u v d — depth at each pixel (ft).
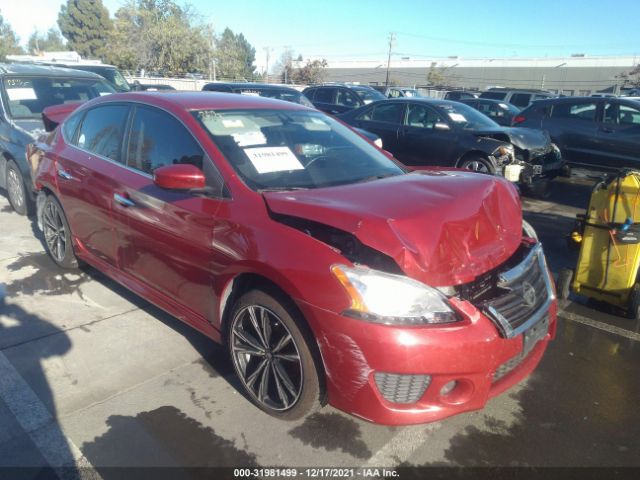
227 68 155.53
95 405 9.45
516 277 8.57
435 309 7.54
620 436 9.07
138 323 12.55
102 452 8.31
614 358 11.71
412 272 7.58
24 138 19.30
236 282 9.45
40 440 8.54
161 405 9.51
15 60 62.28
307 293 7.84
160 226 10.54
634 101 29.78
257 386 9.39
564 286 14.42
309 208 8.32
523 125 33.24
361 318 7.48
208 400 9.70
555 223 23.09
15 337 11.75
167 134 11.13
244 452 8.41
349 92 49.96
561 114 31.99
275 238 8.41
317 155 11.28
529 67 188.85
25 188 20.13
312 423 9.17
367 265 8.22
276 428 9.00
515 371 8.73
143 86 50.65
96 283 14.82
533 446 8.76
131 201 11.28
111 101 13.23
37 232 19.20
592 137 30.50
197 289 10.08
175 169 9.38
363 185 9.67
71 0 229.04
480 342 7.57
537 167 26.37
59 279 15.01
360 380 7.63
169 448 8.45
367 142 13.02
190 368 10.71
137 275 11.88
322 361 7.95
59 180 14.05
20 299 13.66
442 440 8.84
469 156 27.50
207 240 9.47
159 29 141.79
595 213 13.50
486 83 199.00
